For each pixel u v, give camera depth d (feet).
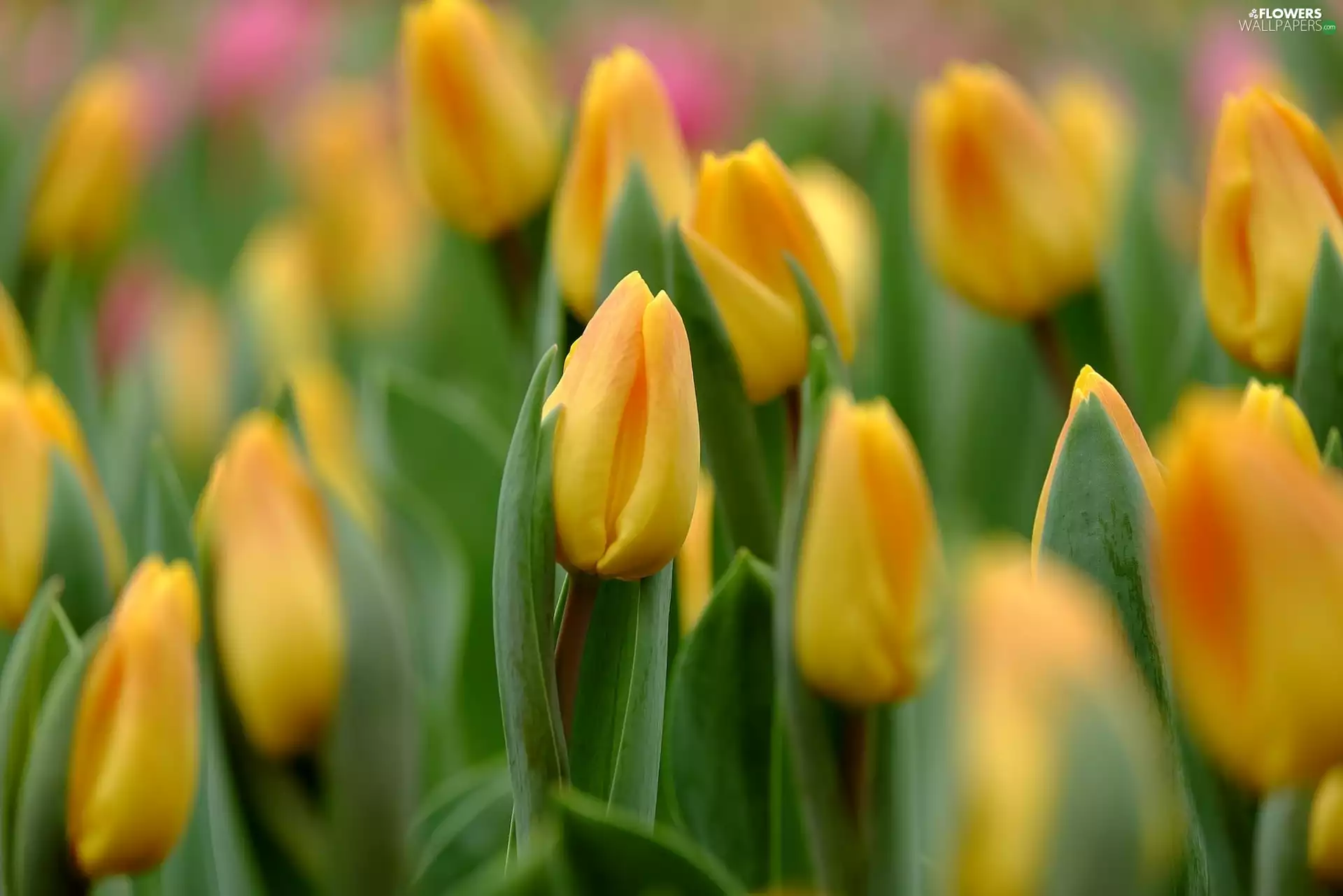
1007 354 3.74
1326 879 2.53
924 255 3.82
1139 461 2.64
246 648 2.71
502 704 2.72
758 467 2.90
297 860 2.75
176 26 8.32
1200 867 2.60
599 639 2.76
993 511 3.73
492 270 3.35
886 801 2.59
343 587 2.73
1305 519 2.39
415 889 2.98
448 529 3.53
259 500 2.72
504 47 3.29
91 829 2.64
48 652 2.87
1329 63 5.92
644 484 2.63
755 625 2.79
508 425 3.67
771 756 2.80
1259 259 2.89
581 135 2.98
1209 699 2.43
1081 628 2.34
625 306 2.64
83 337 3.69
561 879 2.53
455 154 3.27
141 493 3.41
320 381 3.83
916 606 2.54
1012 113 3.18
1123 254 3.86
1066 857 2.34
